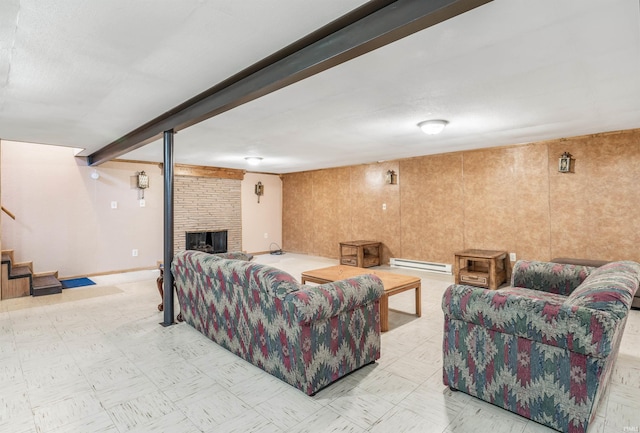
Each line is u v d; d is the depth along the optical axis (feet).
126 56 6.96
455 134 14.37
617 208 14.43
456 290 6.97
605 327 5.33
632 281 6.64
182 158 20.71
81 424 6.34
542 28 6.00
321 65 6.52
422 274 19.80
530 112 11.17
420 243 20.90
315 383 7.26
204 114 9.54
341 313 7.70
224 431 6.13
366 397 7.17
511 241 17.35
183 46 6.58
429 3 4.97
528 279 10.57
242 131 13.58
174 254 11.76
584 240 15.26
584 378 5.64
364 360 8.31
